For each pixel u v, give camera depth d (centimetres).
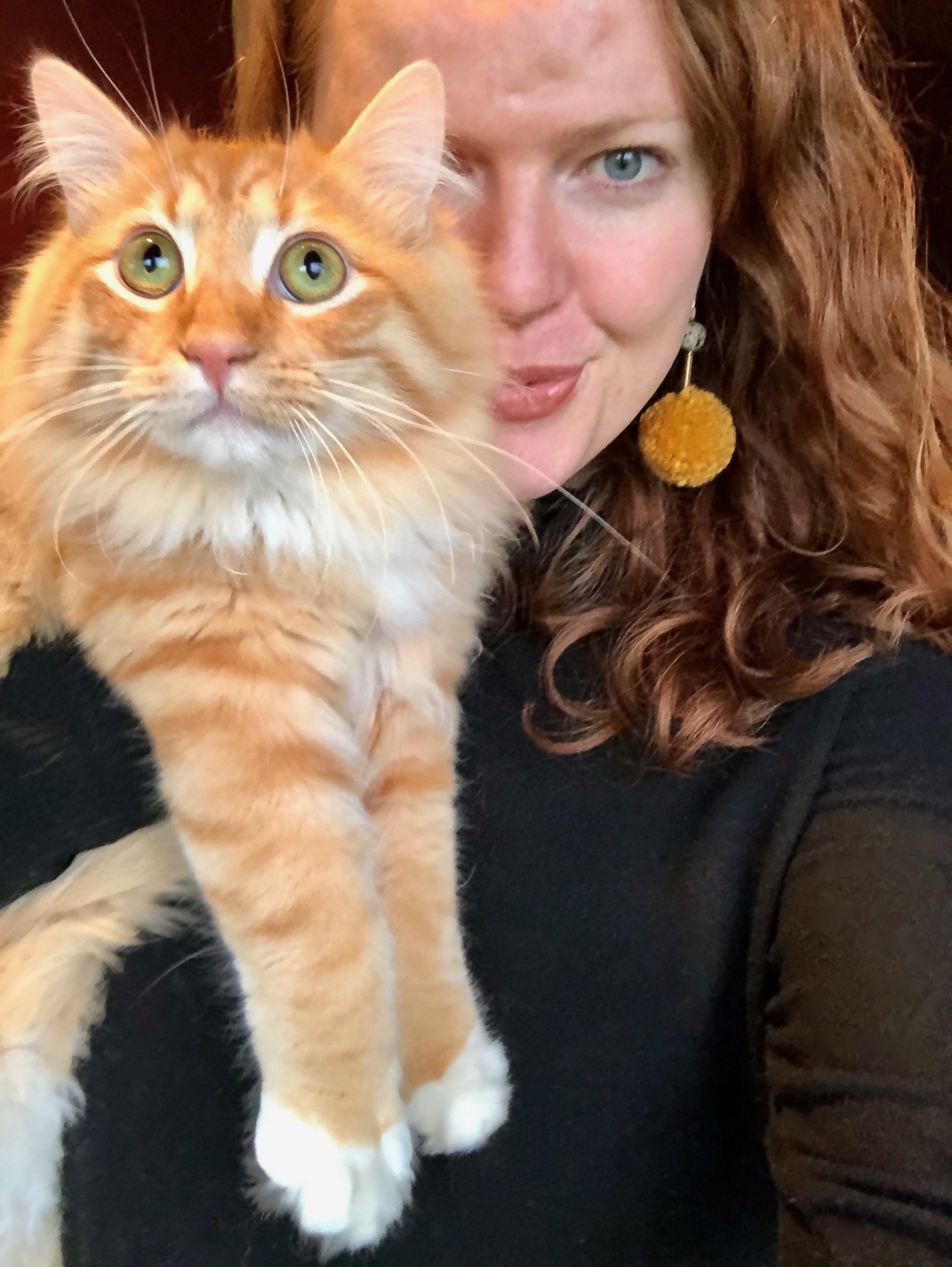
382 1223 30
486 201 34
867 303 39
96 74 65
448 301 34
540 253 34
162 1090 33
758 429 41
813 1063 27
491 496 37
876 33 44
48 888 34
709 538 40
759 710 35
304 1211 29
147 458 32
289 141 34
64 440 33
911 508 39
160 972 33
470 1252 32
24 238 57
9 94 60
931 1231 23
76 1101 34
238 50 49
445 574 35
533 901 35
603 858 35
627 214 34
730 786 35
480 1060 33
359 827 33
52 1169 35
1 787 33
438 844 35
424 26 32
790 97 35
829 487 40
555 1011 34
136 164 33
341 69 35
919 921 27
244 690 32
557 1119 33
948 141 48
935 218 48
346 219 33
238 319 30
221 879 31
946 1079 25
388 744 35
